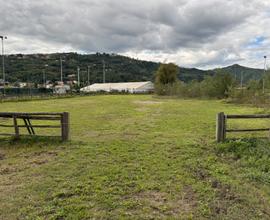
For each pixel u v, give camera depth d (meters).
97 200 4.01
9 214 3.60
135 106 23.45
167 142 7.96
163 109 20.12
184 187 4.51
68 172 5.29
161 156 6.42
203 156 6.42
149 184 4.62
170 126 11.40
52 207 3.79
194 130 10.30
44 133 10.03
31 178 5.00
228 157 6.30
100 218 3.49
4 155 6.74
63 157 6.39
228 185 4.57
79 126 11.57
